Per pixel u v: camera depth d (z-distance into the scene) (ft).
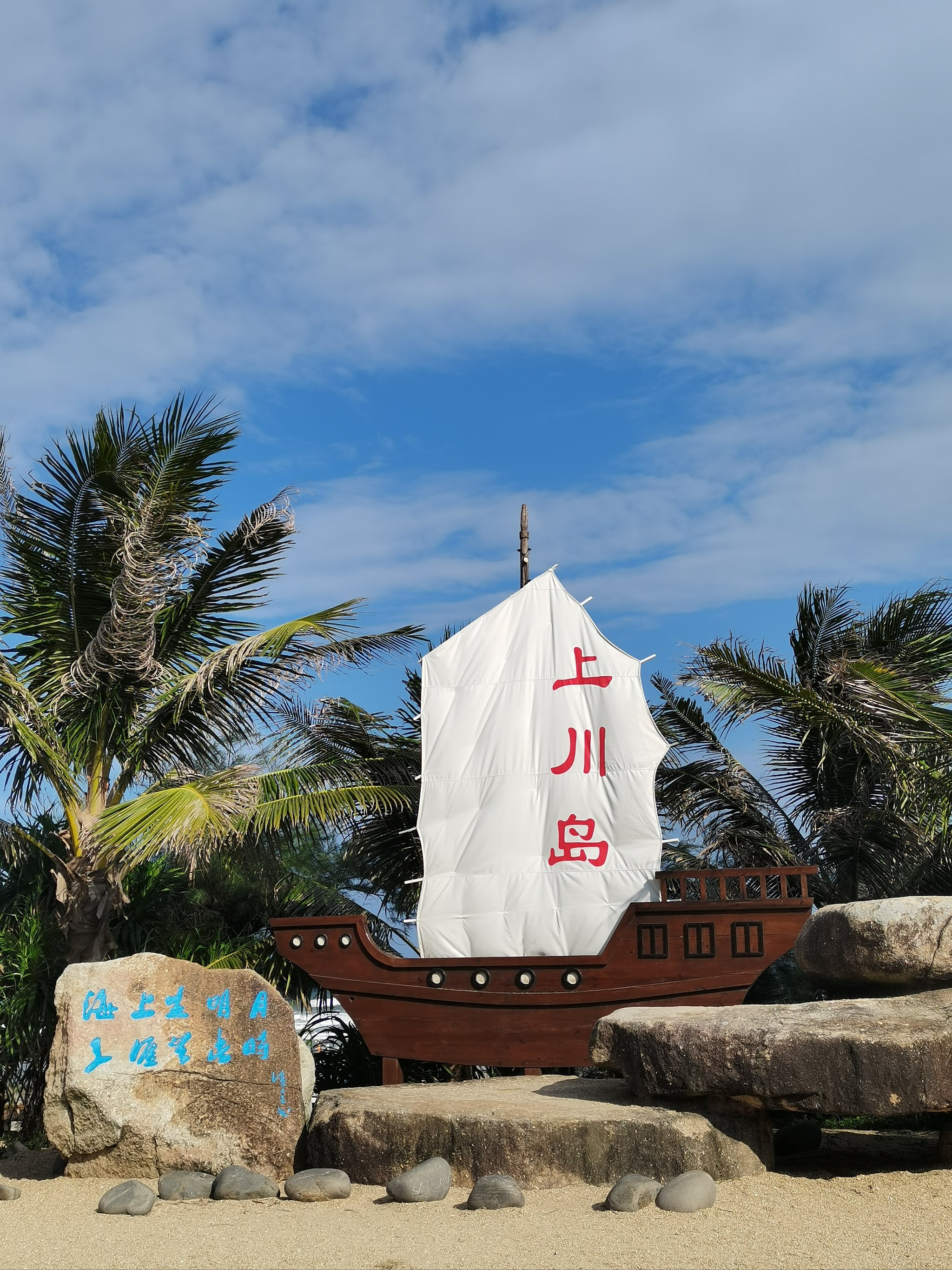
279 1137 28.22
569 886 37.73
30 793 40.65
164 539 40.32
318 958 36.99
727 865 45.44
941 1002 25.67
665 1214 22.15
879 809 42.75
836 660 40.52
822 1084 24.20
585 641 40.27
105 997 28.37
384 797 41.01
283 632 39.63
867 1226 21.20
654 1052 26.37
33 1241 21.80
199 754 41.98
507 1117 25.48
